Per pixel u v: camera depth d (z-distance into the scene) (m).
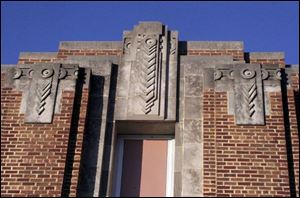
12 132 11.56
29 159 11.17
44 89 11.98
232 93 11.87
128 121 11.87
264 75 11.98
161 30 12.98
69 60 12.87
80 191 11.02
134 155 12.04
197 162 11.28
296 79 12.38
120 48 13.36
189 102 12.03
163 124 11.88
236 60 13.05
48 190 10.78
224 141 11.27
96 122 11.81
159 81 12.23
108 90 12.23
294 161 11.17
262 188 10.73
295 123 11.62
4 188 10.88
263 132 11.31
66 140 11.30
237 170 10.93
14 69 12.51
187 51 13.20
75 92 11.95
